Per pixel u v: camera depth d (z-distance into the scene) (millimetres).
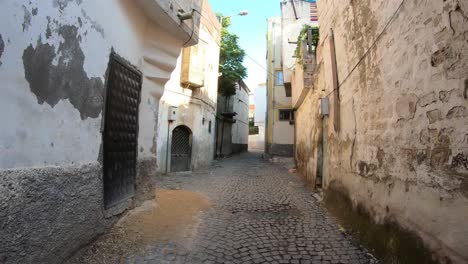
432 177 2641
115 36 3789
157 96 5574
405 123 3170
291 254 3654
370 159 4109
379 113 3867
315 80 8547
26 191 2262
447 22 2473
